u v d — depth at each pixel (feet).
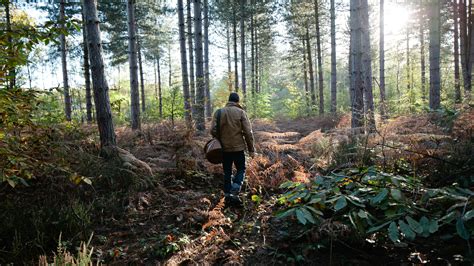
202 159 20.07
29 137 11.35
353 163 15.96
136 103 32.99
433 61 33.55
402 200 9.72
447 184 12.46
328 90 113.19
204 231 11.82
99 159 16.81
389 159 15.05
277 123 53.11
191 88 39.29
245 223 12.39
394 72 92.02
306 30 72.64
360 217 9.82
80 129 20.18
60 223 11.31
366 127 19.20
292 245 10.47
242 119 14.89
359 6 23.89
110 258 10.18
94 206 13.29
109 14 51.70
